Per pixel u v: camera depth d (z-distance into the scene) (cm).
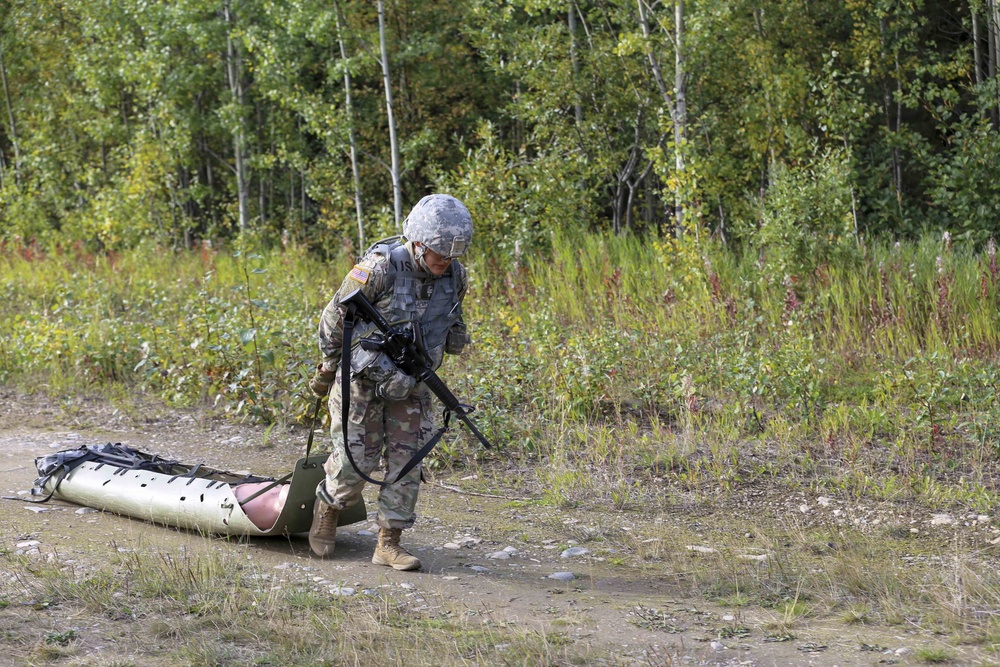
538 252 1581
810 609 469
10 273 1808
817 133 1812
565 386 883
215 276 1612
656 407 915
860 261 1251
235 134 2269
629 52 1691
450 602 479
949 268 1167
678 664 396
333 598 473
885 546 590
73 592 457
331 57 2147
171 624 422
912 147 1739
